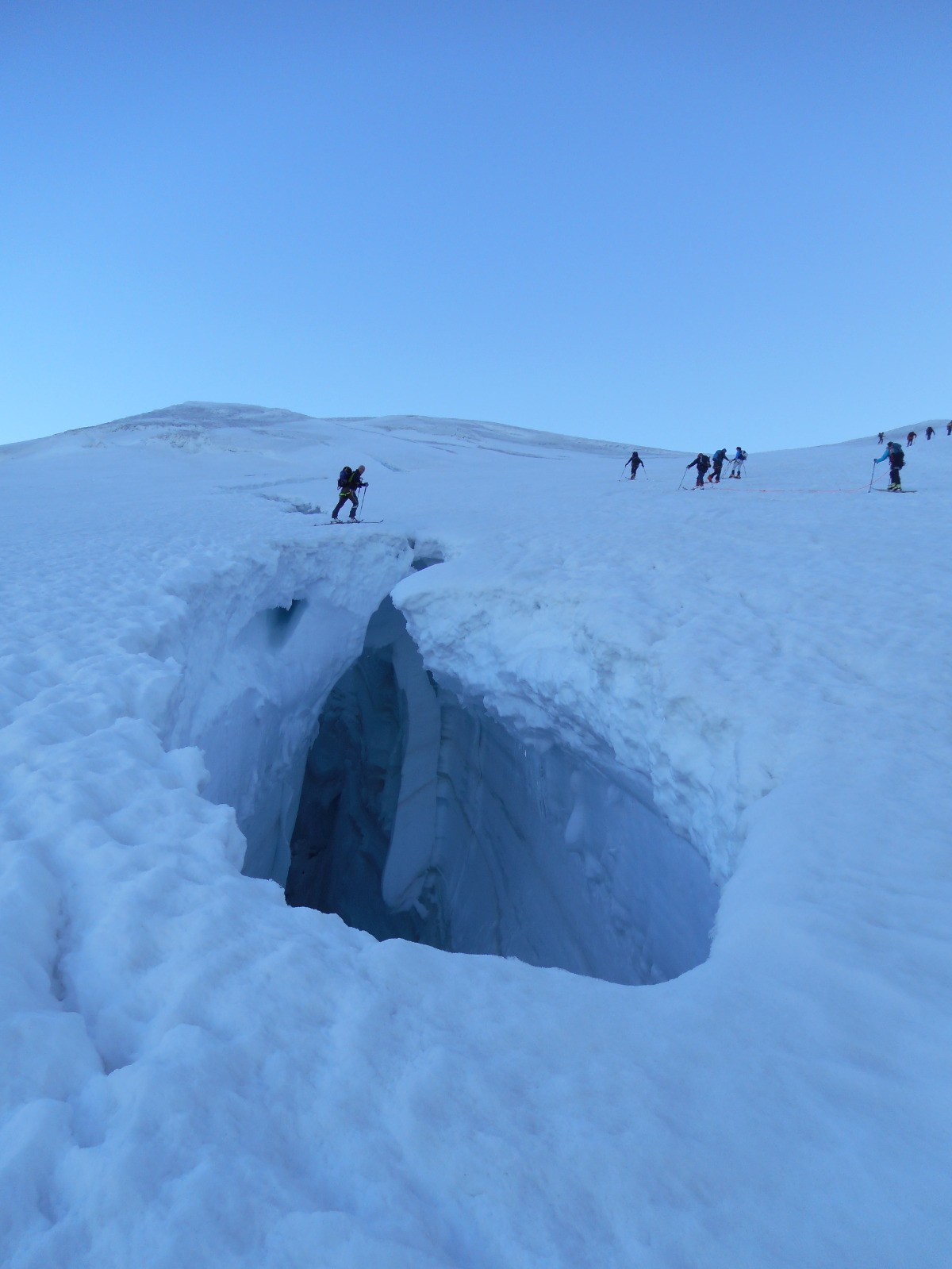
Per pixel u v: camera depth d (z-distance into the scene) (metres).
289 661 9.84
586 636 5.65
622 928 5.83
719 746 4.02
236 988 2.07
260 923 2.41
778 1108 1.76
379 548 11.38
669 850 4.98
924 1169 1.57
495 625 7.17
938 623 5.01
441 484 23.19
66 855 2.68
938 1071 1.81
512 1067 1.87
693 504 12.44
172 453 37.56
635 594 6.14
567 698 5.98
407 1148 1.60
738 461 19.78
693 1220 1.47
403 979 2.21
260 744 8.44
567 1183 1.54
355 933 2.51
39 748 3.42
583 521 10.70
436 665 8.53
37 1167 1.48
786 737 3.64
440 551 10.45
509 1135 1.65
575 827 6.75
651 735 4.65
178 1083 1.67
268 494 20.83
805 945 2.29
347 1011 2.03
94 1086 1.71
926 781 3.13
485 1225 1.45
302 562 10.30
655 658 4.82
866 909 2.42
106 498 19.61
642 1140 1.65
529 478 24.67
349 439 45.94
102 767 3.34
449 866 11.80
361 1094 1.74
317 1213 1.40
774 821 3.00
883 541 7.87
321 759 15.19
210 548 9.11
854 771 3.26
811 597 5.81
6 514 14.56
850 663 4.52
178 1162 1.49
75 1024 1.90
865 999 2.06
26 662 4.65
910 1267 1.37
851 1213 1.48
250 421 55.44
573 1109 1.74
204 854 2.83
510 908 9.05
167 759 3.70
